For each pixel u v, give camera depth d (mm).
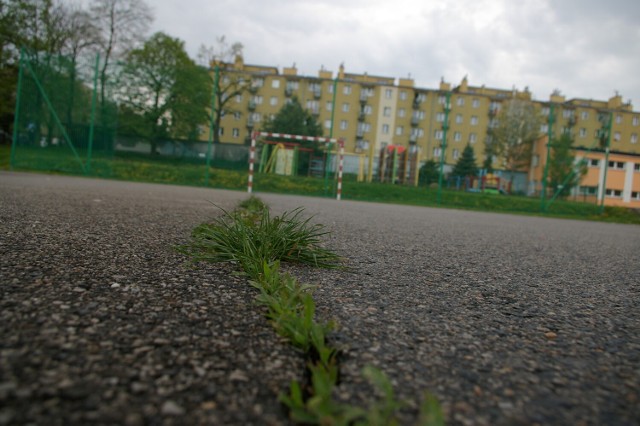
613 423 940
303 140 18703
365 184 18266
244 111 27000
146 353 1105
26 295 1471
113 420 798
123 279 1824
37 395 853
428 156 21562
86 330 1218
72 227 3143
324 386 938
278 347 1229
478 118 52375
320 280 2199
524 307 1986
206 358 1111
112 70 15797
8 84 26812
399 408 933
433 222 7434
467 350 1353
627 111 58281
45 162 15297
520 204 19094
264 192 17094
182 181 16938
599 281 2846
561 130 19938
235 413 864
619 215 19125
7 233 2654
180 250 2516
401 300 1924
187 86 17828
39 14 29344
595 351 1429
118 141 17453
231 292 1777
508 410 972
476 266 3051
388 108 53469
